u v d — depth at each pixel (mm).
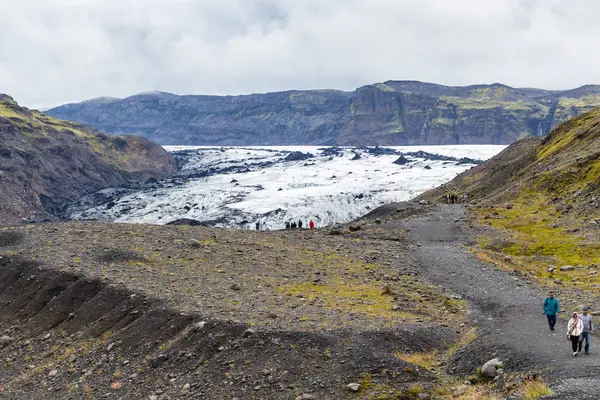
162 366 26516
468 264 44625
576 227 56750
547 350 22375
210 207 196875
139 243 46438
